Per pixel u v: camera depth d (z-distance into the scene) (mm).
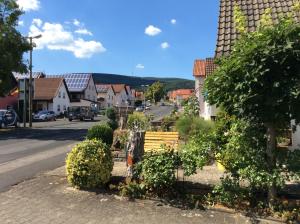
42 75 54531
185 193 5617
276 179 4852
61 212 5137
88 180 6008
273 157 5086
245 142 5195
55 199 5684
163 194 5605
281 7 7777
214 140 5492
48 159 9906
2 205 5457
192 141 5902
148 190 5691
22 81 27906
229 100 4988
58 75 61094
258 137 5223
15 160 9781
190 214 5051
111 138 10570
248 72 4676
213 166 7391
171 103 91062
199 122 12148
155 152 5953
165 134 8922
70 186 6320
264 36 4707
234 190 5219
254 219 4840
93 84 62219
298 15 7125
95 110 48812
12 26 21172
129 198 5625
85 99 57312
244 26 5500
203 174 6707
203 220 4859
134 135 6156
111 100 72500
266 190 5328
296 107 4668
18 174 7625
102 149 6164
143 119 15641
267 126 5125
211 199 5328
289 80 4664
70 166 6098
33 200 5668
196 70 25609
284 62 4652
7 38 20781
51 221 4801
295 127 5129
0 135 19250
